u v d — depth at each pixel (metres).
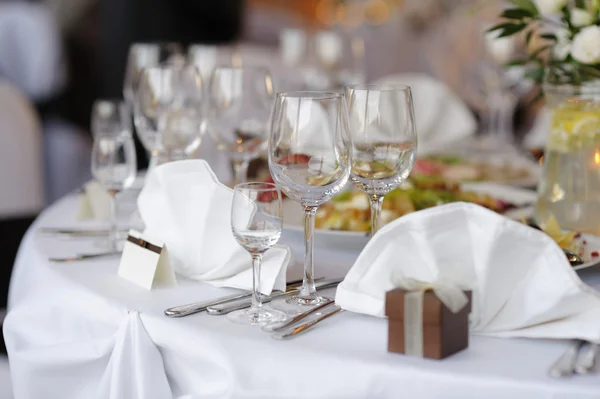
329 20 6.80
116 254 1.43
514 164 2.35
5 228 2.22
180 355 1.08
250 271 1.21
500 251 1.04
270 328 1.04
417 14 5.37
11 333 1.30
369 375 0.94
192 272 1.27
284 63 4.04
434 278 1.06
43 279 1.33
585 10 1.40
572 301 1.01
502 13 1.47
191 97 1.66
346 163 1.10
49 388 1.22
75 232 1.57
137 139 3.74
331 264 1.38
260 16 6.93
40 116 5.32
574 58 1.37
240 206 1.07
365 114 1.16
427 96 3.21
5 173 2.88
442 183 1.77
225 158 2.17
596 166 1.47
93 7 5.28
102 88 4.77
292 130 1.09
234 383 1.00
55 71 5.27
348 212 1.56
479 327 1.05
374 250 1.08
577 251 1.34
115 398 1.10
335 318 1.10
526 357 0.97
